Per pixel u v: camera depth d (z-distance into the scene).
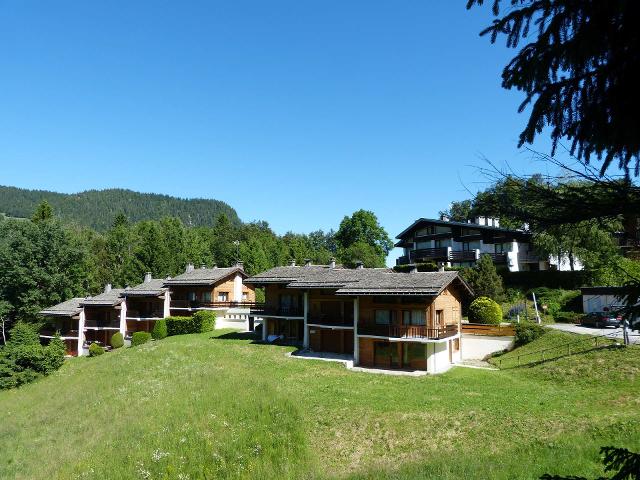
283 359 37.62
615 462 5.51
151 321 59.22
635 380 25.50
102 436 24.70
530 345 36.53
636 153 5.46
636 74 5.06
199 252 95.94
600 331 36.00
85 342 58.69
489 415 22.89
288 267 48.66
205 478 19.84
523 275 52.34
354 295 36.88
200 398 27.55
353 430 22.91
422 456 19.67
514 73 6.07
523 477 15.30
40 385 41.78
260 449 21.42
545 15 5.87
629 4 4.77
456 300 39.47
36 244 64.25
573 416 21.58
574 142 5.89
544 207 5.76
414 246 66.69
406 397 26.83
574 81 5.66
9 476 22.09
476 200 6.13
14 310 61.69
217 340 46.00
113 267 94.31
